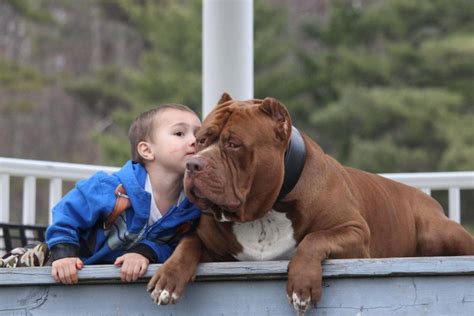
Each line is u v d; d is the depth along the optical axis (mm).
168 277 6582
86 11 45812
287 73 37250
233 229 7121
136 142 7789
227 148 6656
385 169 33844
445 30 38375
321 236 6867
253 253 7211
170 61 37844
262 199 6797
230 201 6582
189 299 6727
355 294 6641
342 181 7477
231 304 6695
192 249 6887
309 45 42844
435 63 36688
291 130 6973
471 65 36312
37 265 7707
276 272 6645
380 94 34750
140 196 7438
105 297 6734
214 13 10641
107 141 35344
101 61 45531
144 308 6723
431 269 6617
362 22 38562
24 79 41656
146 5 43312
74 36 45688
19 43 45000
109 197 7383
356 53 38094
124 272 6664
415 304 6641
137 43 45719
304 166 7094
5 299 6758
